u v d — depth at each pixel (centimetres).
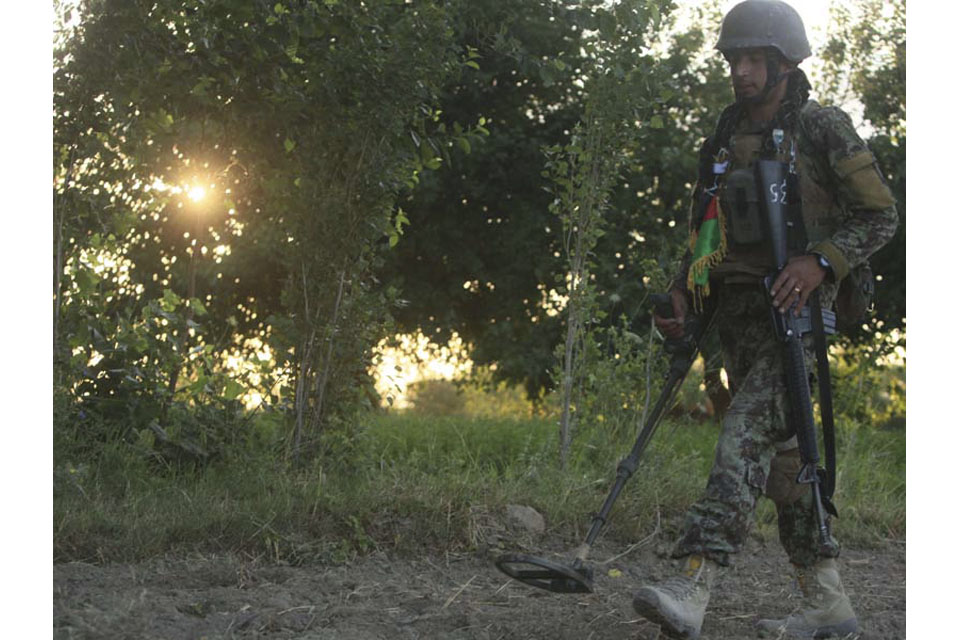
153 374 541
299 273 554
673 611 304
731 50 337
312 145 548
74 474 458
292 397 547
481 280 1383
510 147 1348
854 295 345
